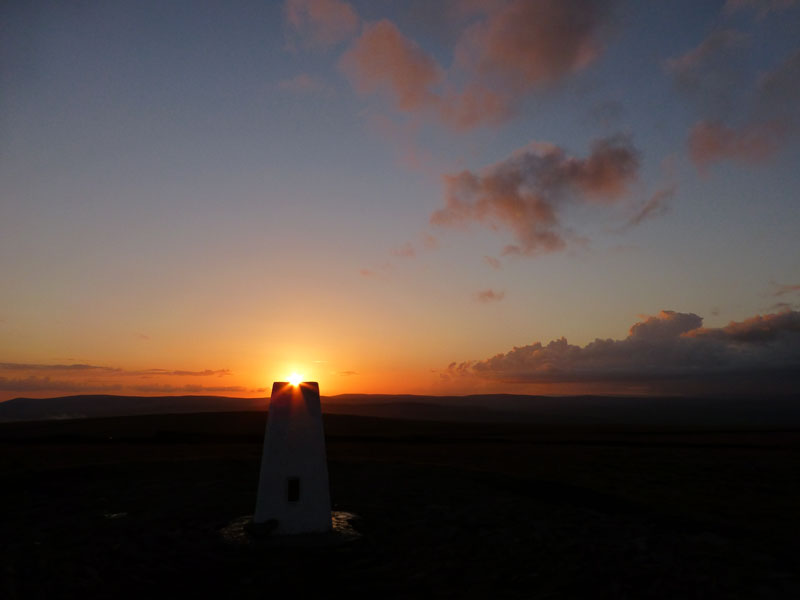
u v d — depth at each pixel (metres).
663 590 8.51
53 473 18.05
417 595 8.32
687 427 66.19
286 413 11.41
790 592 8.44
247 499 14.62
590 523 12.62
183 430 40.81
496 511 13.73
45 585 8.63
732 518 13.17
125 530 11.70
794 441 38.16
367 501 14.66
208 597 8.18
